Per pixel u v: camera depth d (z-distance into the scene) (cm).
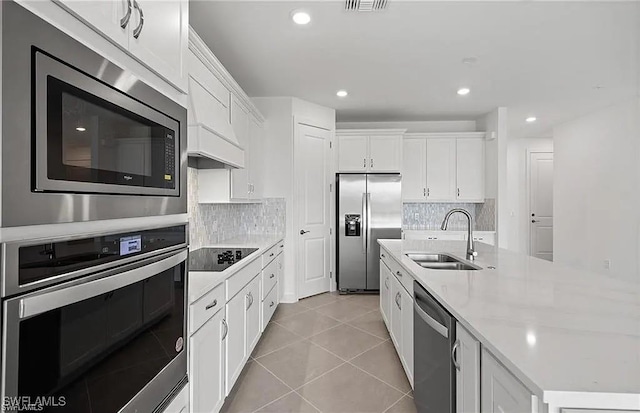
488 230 517
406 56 318
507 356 91
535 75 365
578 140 541
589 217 518
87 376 75
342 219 484
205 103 223
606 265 486
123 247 87
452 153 536
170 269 113
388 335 328
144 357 98
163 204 107
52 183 66
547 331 109
